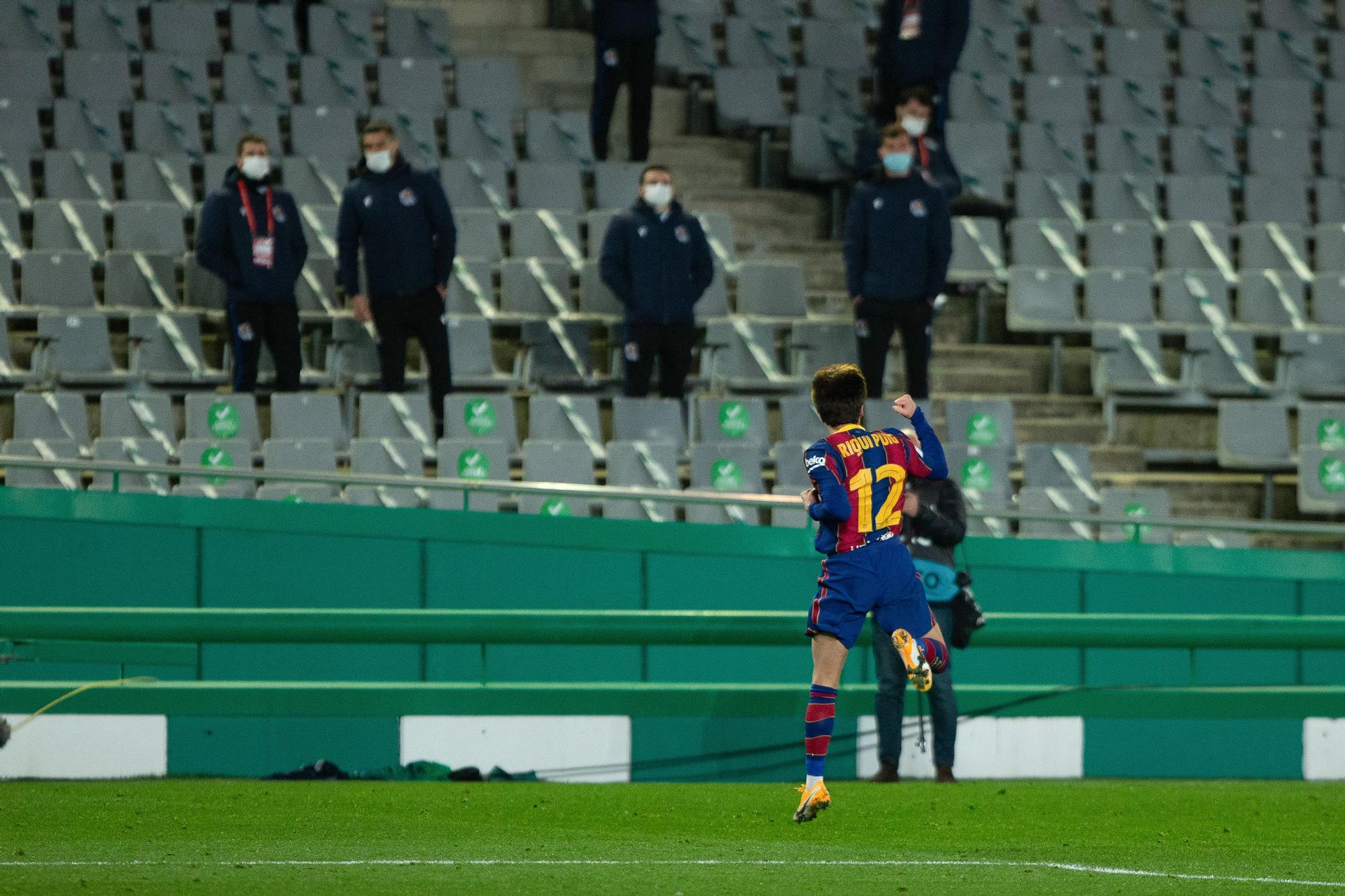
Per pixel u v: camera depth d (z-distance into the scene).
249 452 41.84
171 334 47.78
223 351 49.44
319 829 23.92
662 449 43.62
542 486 34.56
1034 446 47.16
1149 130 65.88
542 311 52.16
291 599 35.91
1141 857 21.88
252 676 34.00
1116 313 55.97
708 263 48.12
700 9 68.25
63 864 20.42
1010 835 24.27
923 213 47.69
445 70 64.69
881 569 24.59
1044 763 32.78
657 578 36.38
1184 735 33.22
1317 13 73.88
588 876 19.83
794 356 52.03
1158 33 70.50
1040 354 55.22
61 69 59.88
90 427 45.91
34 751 30.30
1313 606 38.19
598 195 58.44
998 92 66.31
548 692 31.41
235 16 62.94
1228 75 70.75
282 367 45.62
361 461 42.00
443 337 45.94
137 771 30.58
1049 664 36.47
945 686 31.20
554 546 36.22
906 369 48.75
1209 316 56.66
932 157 56.38
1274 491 50.47
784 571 36.66
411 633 31.09
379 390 48.19
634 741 31.59
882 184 48.00
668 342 47.50
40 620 30.72
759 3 69.06
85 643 31.25
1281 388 54.34
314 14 63.69
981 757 32.59
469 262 52.81
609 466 43.19
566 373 50.28
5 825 24.05
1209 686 33.62
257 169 44.97
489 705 31.30
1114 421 53.12
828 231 61.06
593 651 35.16
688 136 65.19
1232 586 37.97
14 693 30.31
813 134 61.28
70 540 35.75
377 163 45.31
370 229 45.34
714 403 47.38
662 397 48.31
